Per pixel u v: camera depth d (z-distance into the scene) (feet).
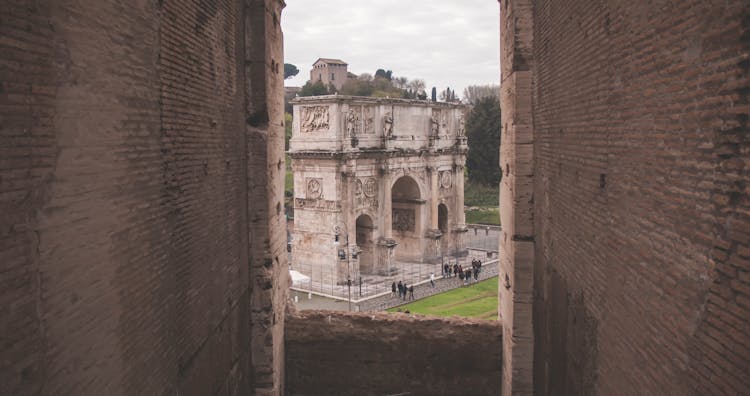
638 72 31.24
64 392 26.37
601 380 37.42
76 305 27.37
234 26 54.90
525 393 59.16
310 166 196.65
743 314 21.95
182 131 41.27
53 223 25.64
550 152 51.52
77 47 27.55
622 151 33.60
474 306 164.96
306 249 200.64
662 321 28.35
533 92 57.67
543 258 54.85
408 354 65.77
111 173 30.86
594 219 38.86
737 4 22.08
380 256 207.00
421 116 218.79
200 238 44.98
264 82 59.57
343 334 66.59
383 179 204.23
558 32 48.08
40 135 24.73
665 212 28.09
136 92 33.88
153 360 35.88
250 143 59.88
